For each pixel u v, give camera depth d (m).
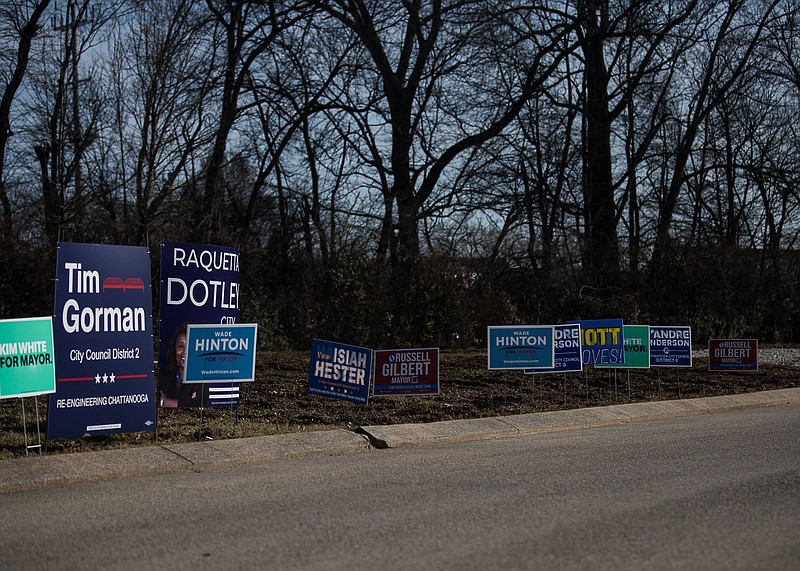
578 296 29.91
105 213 22.84
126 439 10.29
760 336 34.03
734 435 11.77
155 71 20.66
